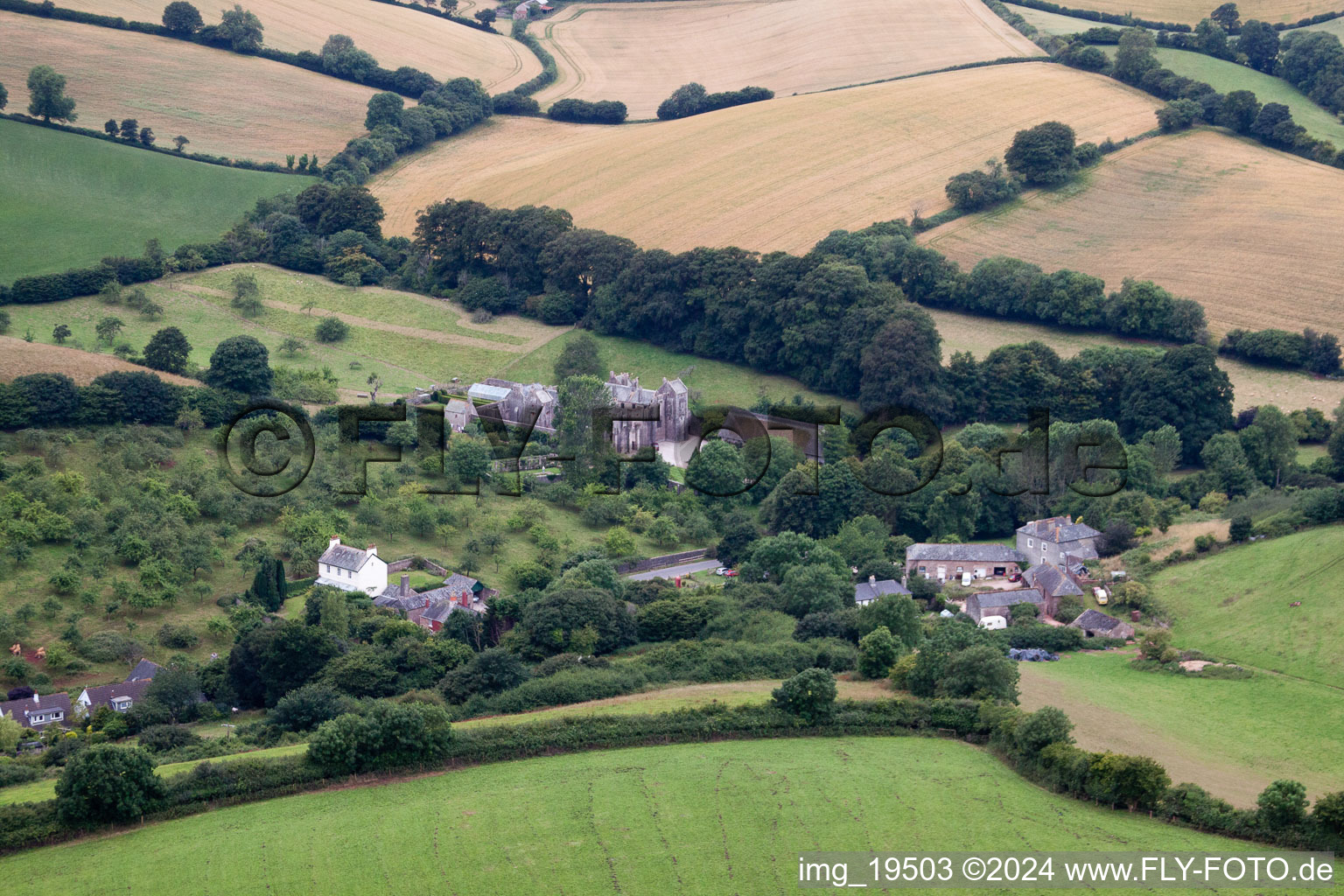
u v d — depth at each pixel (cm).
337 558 16512
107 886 8512
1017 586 17412
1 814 9138
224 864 8762
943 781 9950
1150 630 15062
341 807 9575
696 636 15025
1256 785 10225
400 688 13125
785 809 9438
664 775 10031
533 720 11238
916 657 12238
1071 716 11762
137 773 9381
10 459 17500
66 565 15662
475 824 9244
